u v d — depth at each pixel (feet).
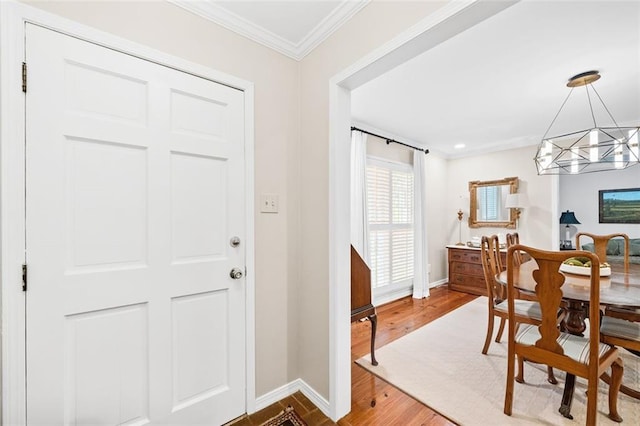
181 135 4.68
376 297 12.45
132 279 4.24
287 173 6.07
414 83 7.97
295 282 6.19
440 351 8.01
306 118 6.04
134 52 4.26
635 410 5.45
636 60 6.73
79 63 3.86
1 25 3.39
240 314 5.35
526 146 13.56
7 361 3.43
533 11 5.11
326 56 5.53
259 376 5.63
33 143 3.56
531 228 13.38
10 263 3.43
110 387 4.09
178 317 4.67
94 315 3.99
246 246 5.41
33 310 3.57
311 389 5.87
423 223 14.07
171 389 4.58
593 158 7.23
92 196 3.95
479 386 6.33
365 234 11.14
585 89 8.27
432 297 13.69
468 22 3.67
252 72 5.56
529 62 6.88
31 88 3.55
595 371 4.48
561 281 4.80
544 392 6.07
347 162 5.46
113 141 4.09
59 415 3.75
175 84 4.63
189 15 4.82
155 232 4.43
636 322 6.50
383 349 8.16
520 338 5.42
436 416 5.40
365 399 5.90
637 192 15.57
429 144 14.37
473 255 14.07
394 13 4.29
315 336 5.76
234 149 5.27
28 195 3.54
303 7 4.98
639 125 10.77
